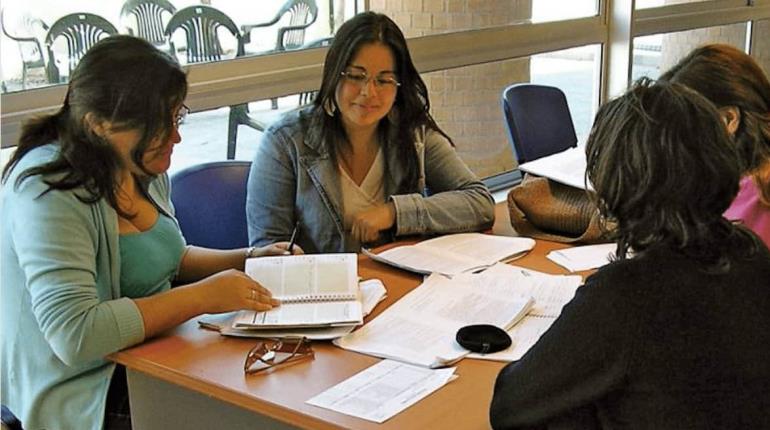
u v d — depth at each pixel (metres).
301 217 2.13
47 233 1.46
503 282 1.74
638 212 1.00
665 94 1.02
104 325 1.43
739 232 1.04
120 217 1.64
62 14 2.35
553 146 3.21
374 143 2.17
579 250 1.97
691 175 0.97
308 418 1.22
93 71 1.49
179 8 2.65
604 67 4.45
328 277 1.68
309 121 2.13
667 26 4.62
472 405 1.25
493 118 4.00
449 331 1.50
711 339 0.96
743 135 1.52
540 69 4.14
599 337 0.99
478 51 3.70
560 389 1.04
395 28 2.07
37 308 1.45
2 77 2.21
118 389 1.56
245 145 2.91
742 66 1.55
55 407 1.55
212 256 1.87
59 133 1.55
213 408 1.37
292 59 2.95
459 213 2.12
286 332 1.50
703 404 0.97
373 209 2.09
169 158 1.59
